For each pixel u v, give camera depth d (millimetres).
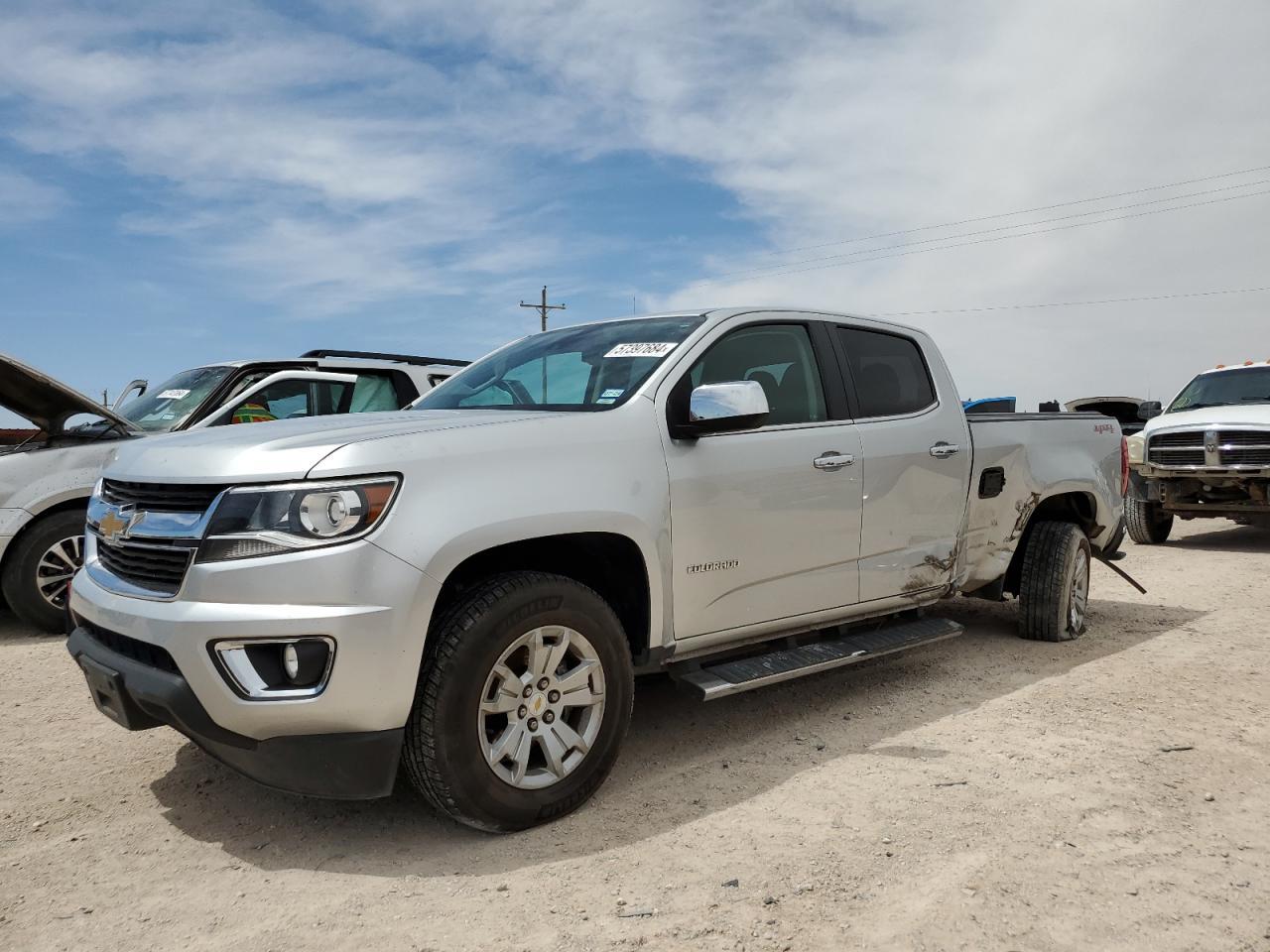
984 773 3619
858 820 3186
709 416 3502
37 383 5777
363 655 2785
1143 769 3641
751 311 4262
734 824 3178
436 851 3014
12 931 2559
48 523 6195
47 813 3365
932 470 4773
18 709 4621
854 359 4656
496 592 3027
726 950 2391
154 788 3582
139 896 2748
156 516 3039
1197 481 10305
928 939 2428
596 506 3295
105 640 3217
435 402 4371
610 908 2613
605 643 3301
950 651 5637
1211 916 2537
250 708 2770
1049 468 5656
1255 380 10891
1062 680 4938
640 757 3883
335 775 2865
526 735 3127
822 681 5004
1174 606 7008
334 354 8320
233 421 7152
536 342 4625
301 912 2631
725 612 3830
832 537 4238
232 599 2789
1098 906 2586
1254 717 4281
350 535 2820
